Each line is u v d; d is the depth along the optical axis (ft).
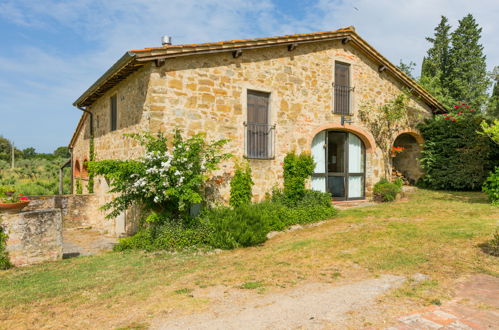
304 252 18.02
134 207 25.98
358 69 34.81
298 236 22.56
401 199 34.99
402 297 11.28
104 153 33.63
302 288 12.68
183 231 21.63
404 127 38.83
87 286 14.16
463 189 38.88
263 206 25.14
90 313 11.10
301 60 30.50
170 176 21.08
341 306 10.74
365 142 35.73
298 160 28.76
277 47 28.84
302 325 9.49
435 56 79.10
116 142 29.86
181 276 14.99
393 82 37.96
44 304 12.14
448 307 10.40
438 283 12.48
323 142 33.40
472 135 36.35
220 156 23.06
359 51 34.99
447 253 16.07
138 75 24.80
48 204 31.63
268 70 28.27
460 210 26.94
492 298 10.92
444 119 39.17
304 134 30.55
